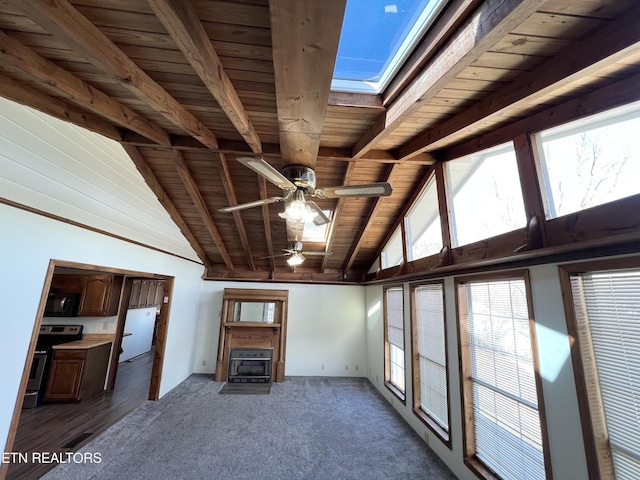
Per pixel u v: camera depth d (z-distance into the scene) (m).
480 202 2.90
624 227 1.57
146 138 2.96
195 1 1.43
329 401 5.09
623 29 1.30
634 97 1.59
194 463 3.12
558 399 1.91
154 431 3.82
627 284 1.61
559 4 1.26
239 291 6.55
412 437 3.81
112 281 5.59
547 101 2.01
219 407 4.70
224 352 6.30
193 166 3.74
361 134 2.96
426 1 1.55
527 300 2.22
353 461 3.23
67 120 2.16
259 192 4.18
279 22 1.13
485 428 2.74
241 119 2.36
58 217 2.80
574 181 1.94
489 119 2.21
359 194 2.49
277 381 6.21
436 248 3.76
